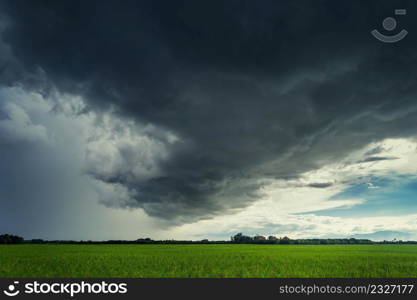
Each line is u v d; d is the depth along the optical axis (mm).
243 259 28828
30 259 28172
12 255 33375
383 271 20406
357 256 33875
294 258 30344
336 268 22094
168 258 29891
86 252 40688
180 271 19891
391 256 34188
